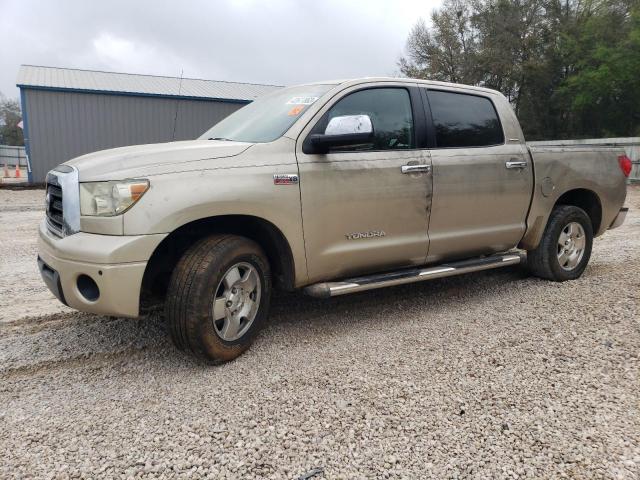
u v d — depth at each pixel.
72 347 3.88
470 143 4.75
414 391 3.13
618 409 2.91
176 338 3.38
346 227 3.98
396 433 2.71
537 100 38.09
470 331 4.10
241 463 2.47
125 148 3.71
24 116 19.64
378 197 4.09
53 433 2.72
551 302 4.76
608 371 3.36
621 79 29.61
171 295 3.32
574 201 5.95
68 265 3.22
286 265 3.80
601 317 4.29
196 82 24.69
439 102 4.62
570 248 5.51
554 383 3.22
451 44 39.72
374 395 3.09
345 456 2.53
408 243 4.32
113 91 20.66
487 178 4.75
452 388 3.17
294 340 3.97
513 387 3.17
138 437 2.68
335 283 3.97
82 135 20.52
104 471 2.41
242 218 3.60
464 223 4.68
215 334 3.39
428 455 2.53
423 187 4.33
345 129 3.77
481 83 39.12
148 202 3.16
